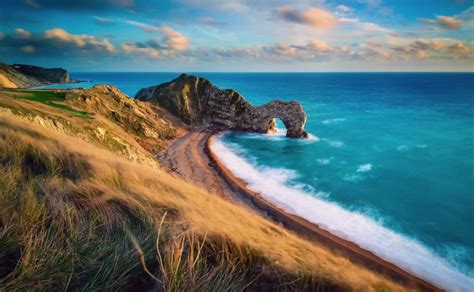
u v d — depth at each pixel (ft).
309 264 13.38
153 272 8.93
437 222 73.31
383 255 56.75
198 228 12.37
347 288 11.83
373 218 74.74
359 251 55.67
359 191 93.71
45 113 73.97
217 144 165.58
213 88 228.22
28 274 7.26
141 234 11.09
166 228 12.03
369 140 175.11
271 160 132.98
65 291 7.36
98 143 78.69
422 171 114.62
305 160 132.98
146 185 24.22
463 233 67.92
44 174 17.33
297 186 98.07
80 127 80.43
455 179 105.60
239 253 11.54
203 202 27.53
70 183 15.39
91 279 7.86
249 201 81.87
